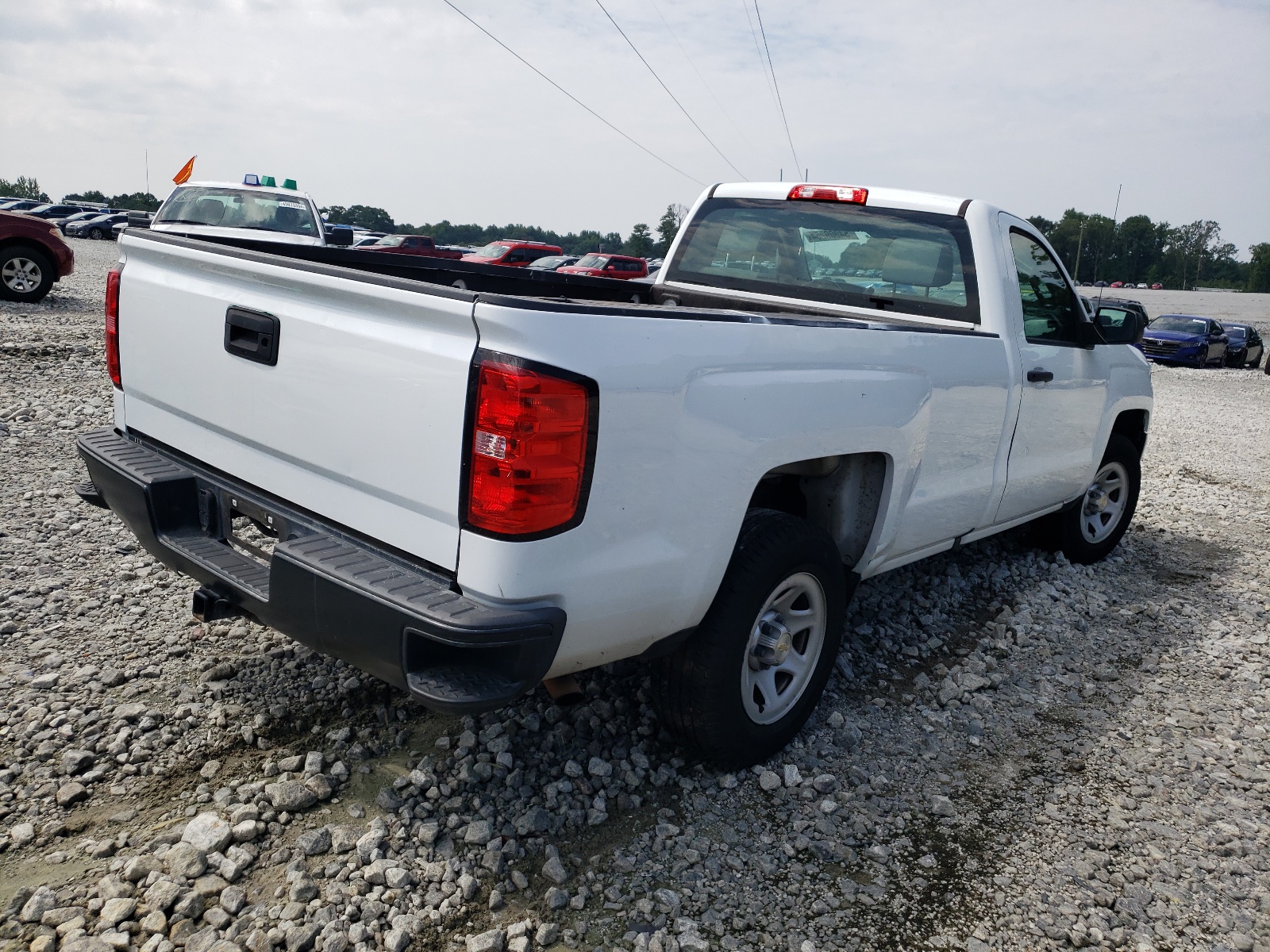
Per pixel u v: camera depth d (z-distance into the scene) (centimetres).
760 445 262
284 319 247
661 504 238
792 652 309
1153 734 347
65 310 1188
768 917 237
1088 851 273
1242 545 624
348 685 321
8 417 648
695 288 457
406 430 221
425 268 412
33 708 294
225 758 278
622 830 264
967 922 241
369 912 222
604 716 319
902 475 331
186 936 212
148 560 421
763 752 298
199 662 332
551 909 231
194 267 280
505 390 203
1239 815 297
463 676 215
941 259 396
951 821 283
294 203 1086
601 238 9825
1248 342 2780
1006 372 385
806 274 433
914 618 436
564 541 217
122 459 296
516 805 267
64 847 236
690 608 258
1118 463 543
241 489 273
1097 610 467
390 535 232
